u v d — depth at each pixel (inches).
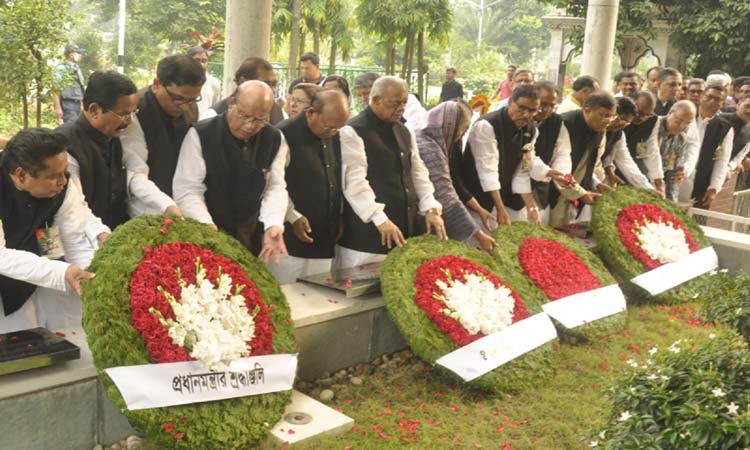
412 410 172.9
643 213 276.5
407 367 199.8
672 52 688.4
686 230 285.3
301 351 184.2
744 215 371.2
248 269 169.2
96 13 1520.7
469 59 1958.7
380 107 203.2
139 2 1256.8
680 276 267.0
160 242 156.2
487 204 249.8
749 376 127.6
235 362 151.5
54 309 164.2
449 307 189.9
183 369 143.6
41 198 148.9
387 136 206.7
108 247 148.0
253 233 187.9
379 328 202.5
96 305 139.1
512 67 597.6
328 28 780.6
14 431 135.9
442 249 208.7
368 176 206.7
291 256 204.7
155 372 140.0
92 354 139.0
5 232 147.8
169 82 169.8
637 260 263.3
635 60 698.8
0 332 155.8
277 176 183.8
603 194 276.1
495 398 180.5
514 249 234.4
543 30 2321.6
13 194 145.9
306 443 151.1
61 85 418.0
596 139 268.8
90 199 162.1
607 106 260.4
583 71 410.3
